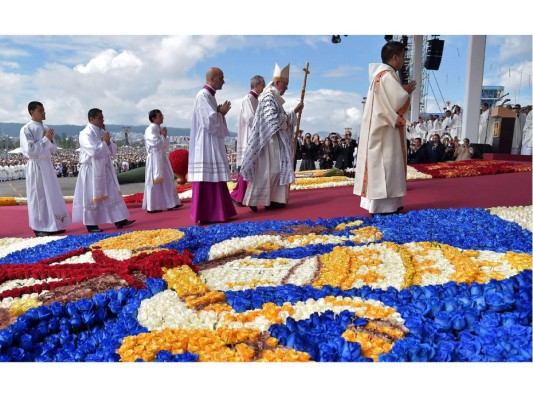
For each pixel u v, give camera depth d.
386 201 5.99
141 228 7.21
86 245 5.59
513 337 2.36
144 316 3.04
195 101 6.84
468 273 3.28
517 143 16.66
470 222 5.28
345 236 5.05
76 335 3.08
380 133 5.75
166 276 3.77
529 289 2.81
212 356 2.47
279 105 7.27
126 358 2.53
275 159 7.37
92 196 7.19
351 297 3.11
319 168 16.77
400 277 3.45
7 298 3.54
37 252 5.56
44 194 7.06
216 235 5.53
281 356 2.43
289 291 3.23
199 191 6.89
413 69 24.17
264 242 5.00
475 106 17.09
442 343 2.40
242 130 8.63
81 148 7.19
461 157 15.52
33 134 6.99
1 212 9.74
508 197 7.39
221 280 3.81
